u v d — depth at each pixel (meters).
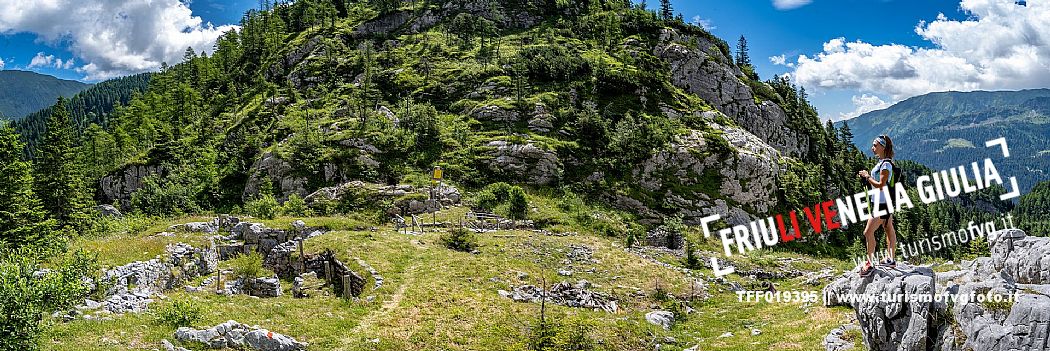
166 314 24.19
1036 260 19.47
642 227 80.62
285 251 46.03
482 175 88.50
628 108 111.81
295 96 134.38
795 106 151.25
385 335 27.23
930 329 16.12
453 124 104.12
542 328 28.66
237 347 22.52
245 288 36.75
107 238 44.44
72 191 73.75
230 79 169.12
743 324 33.56
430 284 36.34
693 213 90.56
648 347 29.06
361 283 37.88
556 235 59.91
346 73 145.00
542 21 174.50
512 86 117.56
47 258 30.53
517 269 43.25
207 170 101.12
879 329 17.67
